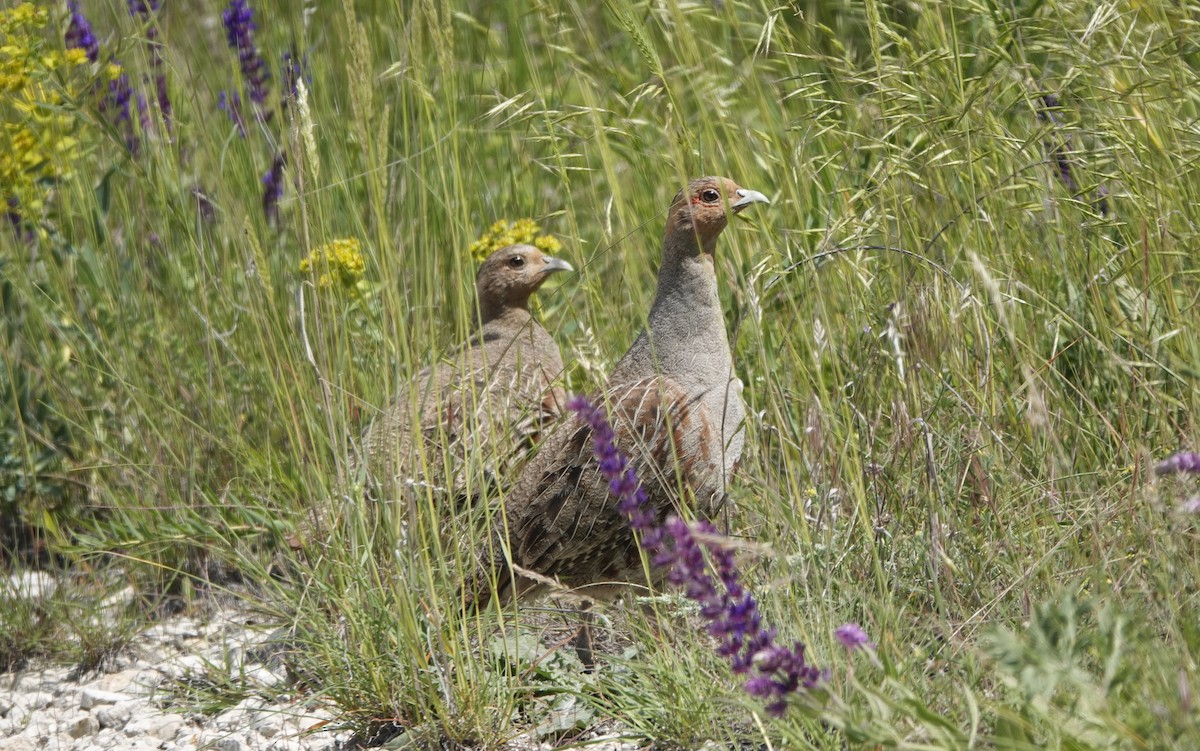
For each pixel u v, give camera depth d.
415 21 7.60
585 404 6.05
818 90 9.39
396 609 7.57
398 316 7.56
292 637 8.38
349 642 7.73
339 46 13.31
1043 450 7.54
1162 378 7.71
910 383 7.70
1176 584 6.02
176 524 9.84
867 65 10.77
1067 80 8.52
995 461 7.42
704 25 11.59
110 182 11.77
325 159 11.10
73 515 10.75
